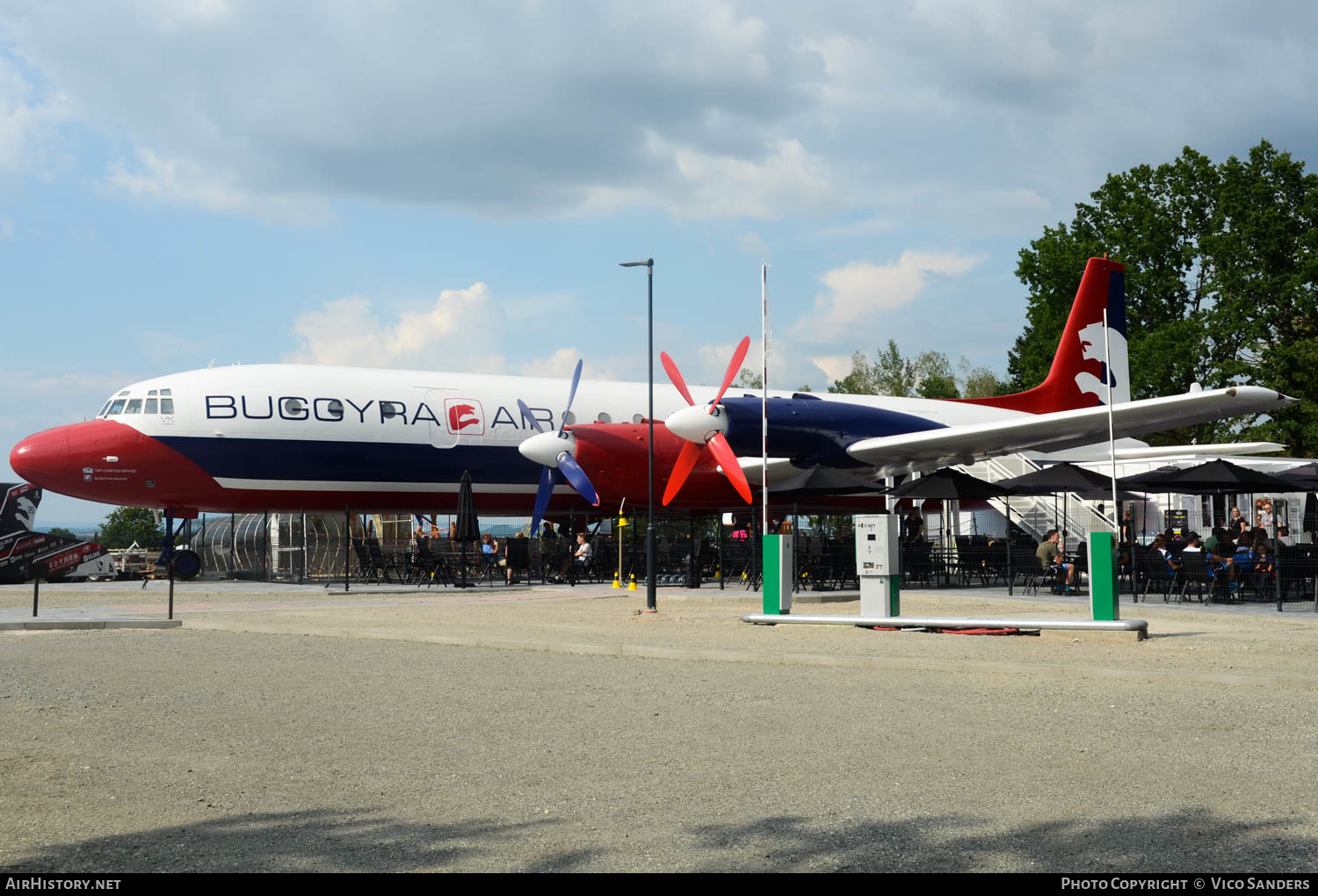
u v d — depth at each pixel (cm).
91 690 962
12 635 1514
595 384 3272
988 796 559
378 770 639
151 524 7494
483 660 1184
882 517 1511
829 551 2495
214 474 2722
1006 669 1049
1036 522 3588
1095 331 3619
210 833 507
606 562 3061
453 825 520
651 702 881
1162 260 5041
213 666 1139
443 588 2672
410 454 2895
